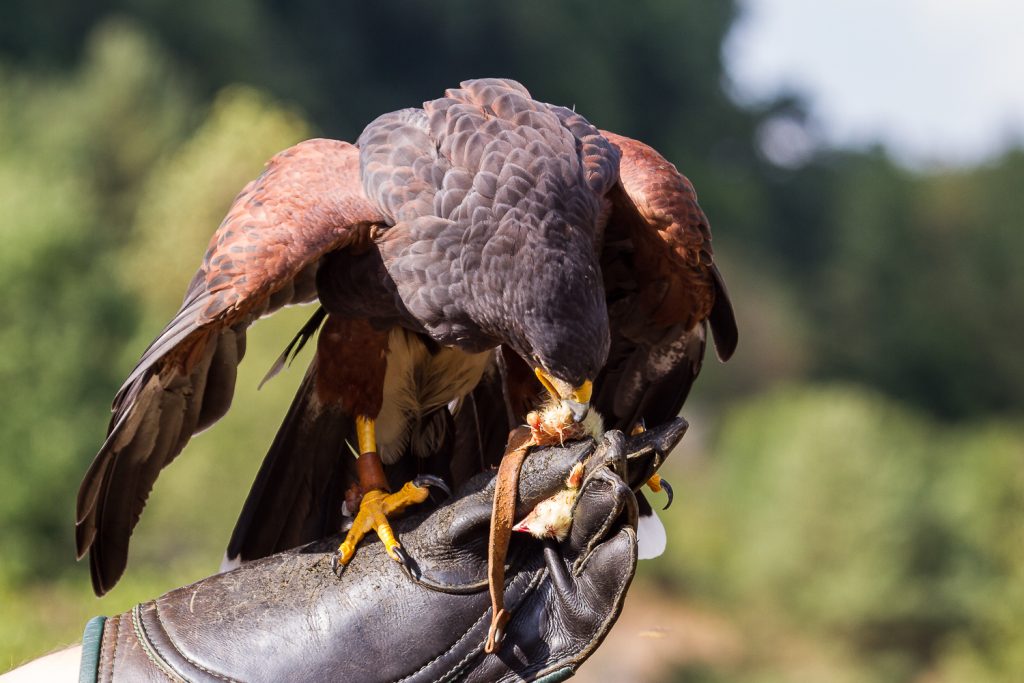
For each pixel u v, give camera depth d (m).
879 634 29.05
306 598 3.00
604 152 4.04
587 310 3.73
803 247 75.12
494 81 4.16
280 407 14.73
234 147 21.41
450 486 4.30
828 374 61.72
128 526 3.81
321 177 4.03
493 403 4.38
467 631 2.91
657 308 4.23
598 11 73.50
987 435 48.22
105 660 2.88
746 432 37.41
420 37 67.00
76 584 9.47
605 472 2.76
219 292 3.63
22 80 40.06
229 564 4.11
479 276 3.81
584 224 3.83
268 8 64.06
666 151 75.00
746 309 61.84
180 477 14.36
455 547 2.99
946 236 65.38
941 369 61.72
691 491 37.84
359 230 3.89
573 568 2.85
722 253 68.12
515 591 2.91
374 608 2.96
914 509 29.83
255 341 14.80
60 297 19.41
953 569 29.16
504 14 67.56
